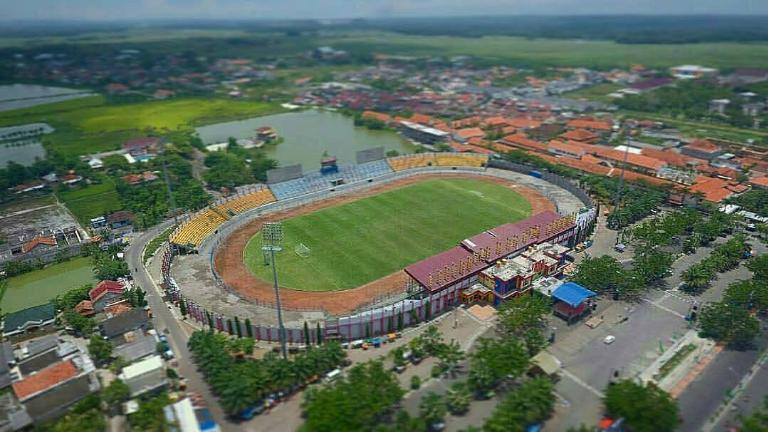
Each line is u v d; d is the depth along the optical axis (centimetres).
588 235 19938
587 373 12256
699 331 13762
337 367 12525
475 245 16862
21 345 14038
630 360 12694
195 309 14700
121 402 11475
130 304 15400
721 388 11656
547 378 11281
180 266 17550
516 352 11969
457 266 15538
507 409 10325
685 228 19525
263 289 16062
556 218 19000
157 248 19538
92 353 12962
